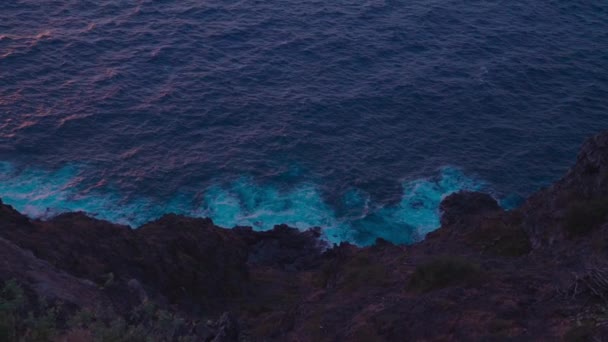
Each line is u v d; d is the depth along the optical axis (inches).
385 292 916.6
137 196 2007.9
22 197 1959.9
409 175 2151.8
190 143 2246.6
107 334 475.2
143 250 1205.1
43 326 469.1
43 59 2605.8
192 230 1486.2
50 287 677.3
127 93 2466.8
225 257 1454.2
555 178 2158.0
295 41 2842.0
